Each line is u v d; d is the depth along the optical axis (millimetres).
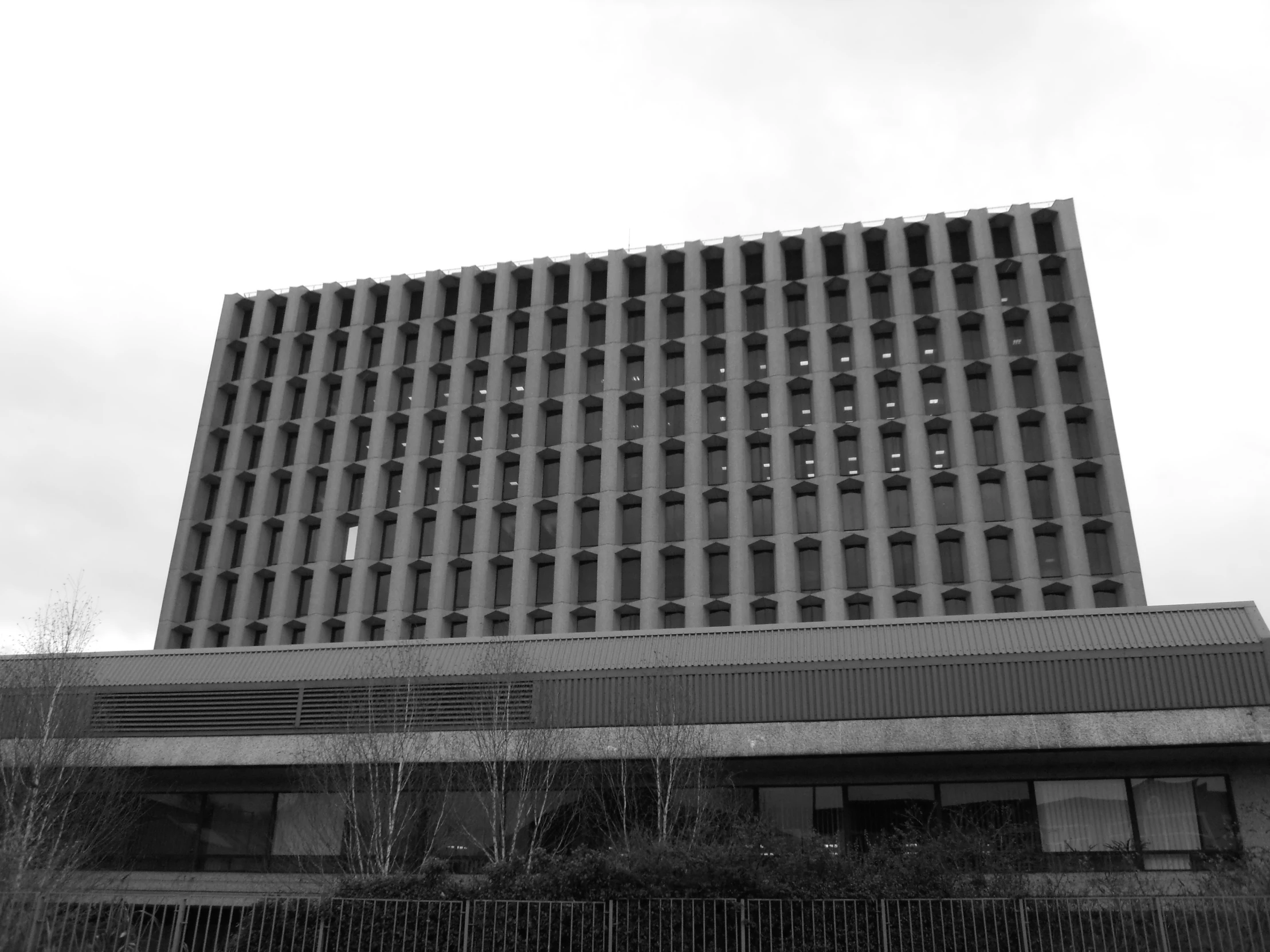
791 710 27172
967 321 61750
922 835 24422
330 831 29281
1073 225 62562
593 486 63031
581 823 27953
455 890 20422
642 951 19031
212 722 30328
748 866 19828
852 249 64375
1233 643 25703
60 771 27766
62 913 19938
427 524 64000
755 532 60188
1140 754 26016
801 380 61969
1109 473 56625
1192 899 18266
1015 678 26266
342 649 32094
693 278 65625
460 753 28281
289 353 69125
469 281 68750
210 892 28109
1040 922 18578
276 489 66250
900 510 59156
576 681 28906
